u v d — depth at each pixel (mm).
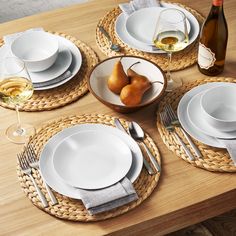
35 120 1469
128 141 1379
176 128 1432
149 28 1772
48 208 1230
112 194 1228
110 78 1510
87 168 1311
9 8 2848
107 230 1202
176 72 1629
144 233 1251
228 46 1726
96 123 1452
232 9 1891
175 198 1271
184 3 1908
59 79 1564
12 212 1234
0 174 1320
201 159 1351
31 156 1351
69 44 1700
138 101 1457
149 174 1315
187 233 1769
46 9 2861
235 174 1329
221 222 1840
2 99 1372
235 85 1519
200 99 1470
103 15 1860
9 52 1643
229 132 1403
